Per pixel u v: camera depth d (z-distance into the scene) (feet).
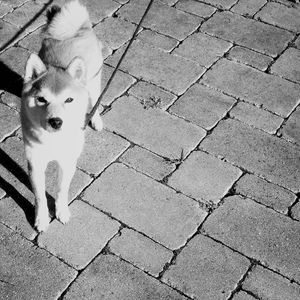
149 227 5.07
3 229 4.99
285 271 4.85
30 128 4.48
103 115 5.90
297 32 6.99
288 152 5.70
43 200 4.96
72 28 5.27
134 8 7.17
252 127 5.90
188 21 7.03
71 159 4.73
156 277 4.77
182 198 5.28
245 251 4.95
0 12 6.93
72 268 4.78
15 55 6.42
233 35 6.88
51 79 4.38
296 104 6.15
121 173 5.44
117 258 4.86
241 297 4.69
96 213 5.14
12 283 4.67
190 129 5.84
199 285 4.74
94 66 5.30
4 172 5.38
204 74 6.39
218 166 5.55
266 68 6.51
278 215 5.21
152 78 6.30
